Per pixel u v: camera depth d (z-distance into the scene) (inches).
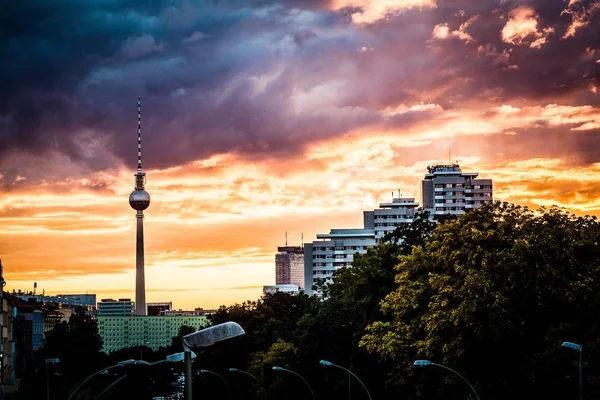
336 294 6127.0
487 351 3959.2
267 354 7539.4
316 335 5689.0
